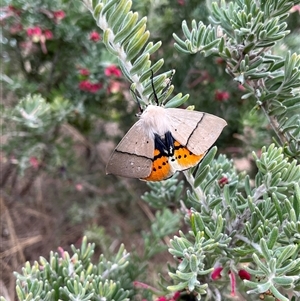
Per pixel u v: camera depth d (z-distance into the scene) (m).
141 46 0.17
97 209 0.46
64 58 0.39
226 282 0.20
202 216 0.19
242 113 0.36
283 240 0.17
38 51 0.39
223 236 0.18
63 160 0.40
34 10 0.32
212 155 0.18
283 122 0.20
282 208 0.18
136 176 0.17
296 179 0.18
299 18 0.33
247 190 0.19
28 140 0.37
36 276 0.20
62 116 0.35
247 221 0.18
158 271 0.37
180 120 0.17
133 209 0.47
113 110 0.42
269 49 0.22
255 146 0.34
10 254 0.42
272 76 0.20
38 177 0.49
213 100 0.38
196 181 0.19
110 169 0.17
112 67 0.32
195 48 0.20
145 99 0.18
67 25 0.35
